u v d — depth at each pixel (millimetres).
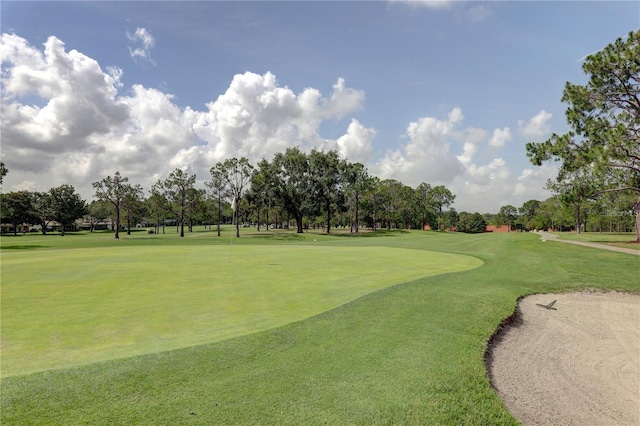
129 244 38469
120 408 4125
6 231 104562
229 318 8055
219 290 11016
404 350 5926
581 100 26969
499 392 5113
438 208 110562
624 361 6629
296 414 4043
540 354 6777
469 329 7168
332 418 3988
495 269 15391
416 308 8383
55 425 3797
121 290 11008
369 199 89875
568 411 4836
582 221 77562
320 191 65438
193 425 3820
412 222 120938
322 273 14461
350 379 4879
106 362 5289
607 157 23750
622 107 27047
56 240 50562
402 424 3953
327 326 7066
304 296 10195
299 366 5246
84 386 4574
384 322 7340
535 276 14094
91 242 42750
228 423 3859
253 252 24781
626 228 90000
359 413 4102
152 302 9500
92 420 3895
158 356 5523
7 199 82500
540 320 8992
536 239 33031
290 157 64688
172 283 12164
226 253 24000
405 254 23000
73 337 6812
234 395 4418
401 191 95562
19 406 4121
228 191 59031
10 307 8992
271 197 64125
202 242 42250
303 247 30500
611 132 23641
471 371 5328
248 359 5465
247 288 11320
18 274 14188
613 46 25312
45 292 10719
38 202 94875
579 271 15602
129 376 4855
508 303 9430
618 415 4816
